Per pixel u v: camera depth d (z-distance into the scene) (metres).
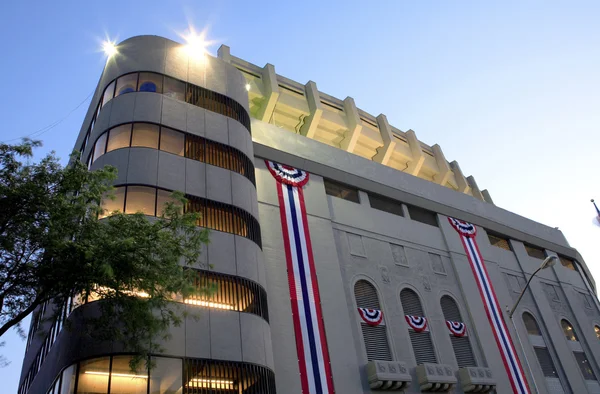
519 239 47.59
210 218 23.80
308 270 28.70
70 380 17.94
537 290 44.03
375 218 35.97
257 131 32.78
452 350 32.69
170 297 17.33
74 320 19.19
